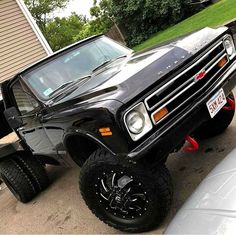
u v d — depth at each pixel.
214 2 19.50
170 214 3.40
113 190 3.26
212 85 3.40
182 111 3.12
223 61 3.65
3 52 12.61
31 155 5.11
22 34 13.08
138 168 2.97
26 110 4.28
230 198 1.96
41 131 4.11
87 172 3.25
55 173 5.82
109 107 2.87
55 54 4.38
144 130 2.91
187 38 3.67
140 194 3.19
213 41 3.57
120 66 3.78
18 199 5.29
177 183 3.91
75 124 3.27
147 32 21.98
